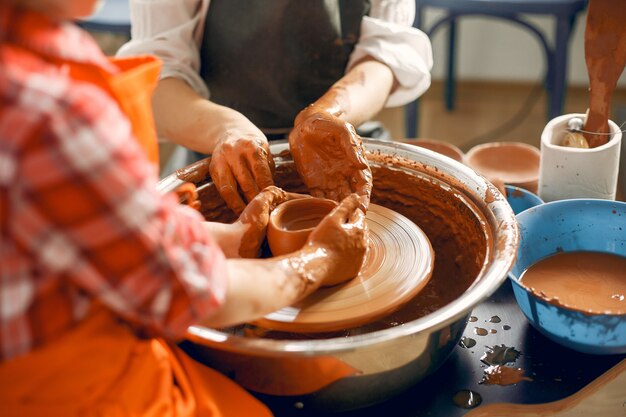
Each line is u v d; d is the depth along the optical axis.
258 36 1.59
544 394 1.02
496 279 0.93
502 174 1.60
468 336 1.14
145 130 0.82
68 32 0.70
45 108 0.60
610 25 1.24
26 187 0.61
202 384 0.91
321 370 0.91
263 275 0.85
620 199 1.58
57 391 0.75
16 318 0.67
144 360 0.83
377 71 1.57
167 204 0.72
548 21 3.71
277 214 1.09
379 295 1.01
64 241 0.64
